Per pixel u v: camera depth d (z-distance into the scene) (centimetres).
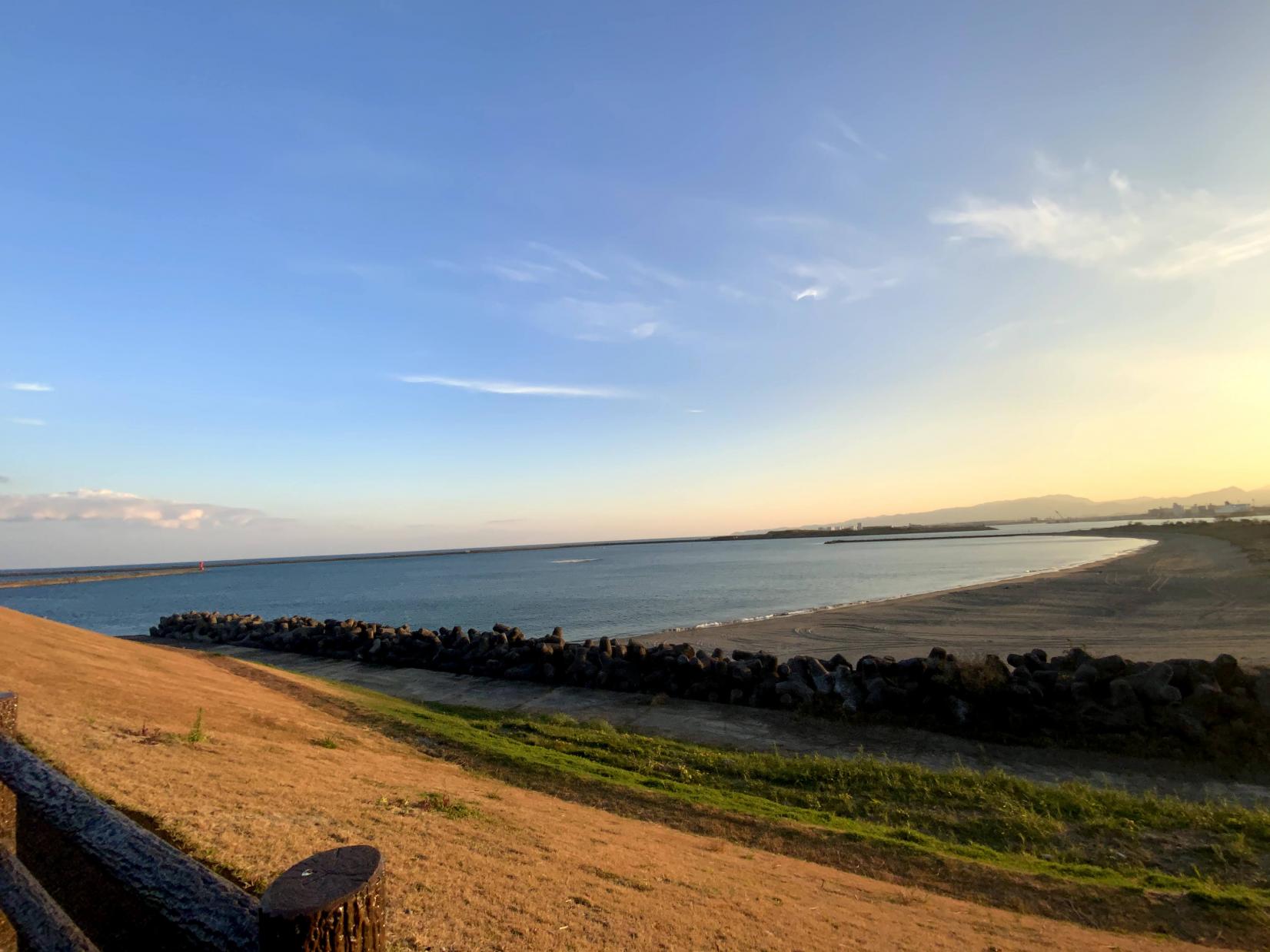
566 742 1425
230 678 1753
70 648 1520
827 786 1165
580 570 12206
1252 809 1083
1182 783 1225
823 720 1650
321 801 692
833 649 2739
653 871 672
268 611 6259
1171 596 3891
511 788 1038
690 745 1466
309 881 124
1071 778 1265
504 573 12194
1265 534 8725
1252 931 680
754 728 1623
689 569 10756
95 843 173
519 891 544
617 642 2394
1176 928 690
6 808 212
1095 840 938
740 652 2044
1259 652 2220
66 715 864
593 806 991
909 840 941
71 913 368
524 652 2366
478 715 1730
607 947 474
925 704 1598
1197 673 1420
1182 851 895
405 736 1309
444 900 500
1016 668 1647
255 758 837
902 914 658
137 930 349
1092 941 635
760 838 908
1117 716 1414
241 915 136
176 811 565
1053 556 9619
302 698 1611
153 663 1678
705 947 504
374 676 2480
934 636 2942
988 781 1164
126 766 671
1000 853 905
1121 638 2678
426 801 773
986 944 596
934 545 16475
